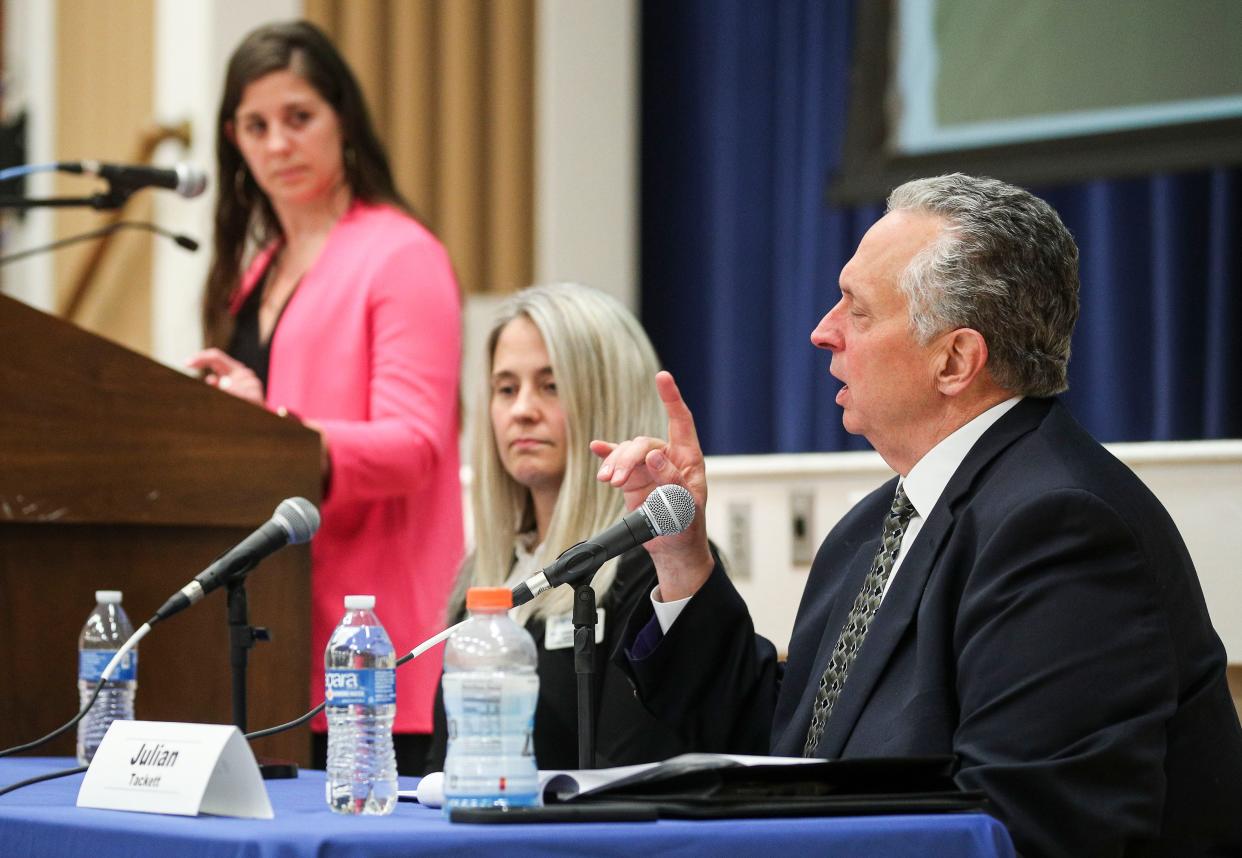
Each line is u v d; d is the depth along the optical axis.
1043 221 5.74
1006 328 5.65
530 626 7.09
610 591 6.98
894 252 5.77
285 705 7.52
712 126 15.17
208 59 15.87
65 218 17.44
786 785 4.45
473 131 15.66
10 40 18.41
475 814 4.19
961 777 4.76
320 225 9.12
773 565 10.87
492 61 15.73
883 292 5.77
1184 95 12.98
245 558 5.66
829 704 5.84
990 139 13.79
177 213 16.27
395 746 8.28
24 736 7.03
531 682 4.45
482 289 15.55
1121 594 5.05
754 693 6.43
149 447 7.29
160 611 5.60
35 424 7.05
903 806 4.41
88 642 6.86
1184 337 12.95
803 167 14.70
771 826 4.13
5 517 6.95
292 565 7.59
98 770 4.79
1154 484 9.58
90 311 17.19
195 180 8.42
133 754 4.73
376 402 8.37
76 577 7.17
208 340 9.20
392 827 4.09
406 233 8.83
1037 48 13.62
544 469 7.40
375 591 8.31
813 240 14.57
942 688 5.31
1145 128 13.11
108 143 17.19
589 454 7.28
